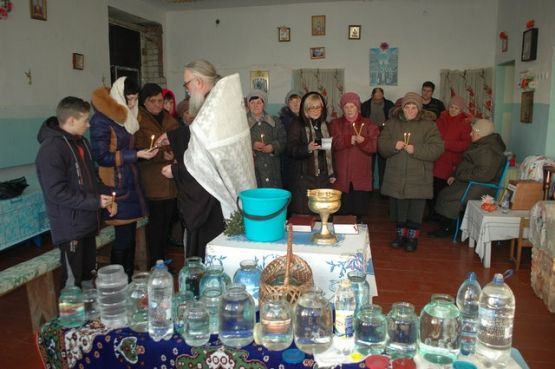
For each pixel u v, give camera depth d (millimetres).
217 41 7316
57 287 3133
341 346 1342
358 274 1582
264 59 7223
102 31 5703
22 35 4379
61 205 2236
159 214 3234
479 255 3746
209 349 1365
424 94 6113
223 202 2061
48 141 2209
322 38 7012
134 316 1541
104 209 2682
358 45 6945
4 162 4207
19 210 3666
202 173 1973
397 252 4105
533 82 4797
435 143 3777
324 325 1346
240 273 1592
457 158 4871
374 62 6941
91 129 2639
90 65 5465
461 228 4223
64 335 1496
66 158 2238
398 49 6855
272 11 7070
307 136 3451
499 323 1353
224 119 1938
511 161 4859
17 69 4328
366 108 6477
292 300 1430
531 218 3270
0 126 4145
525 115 5051
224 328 1383
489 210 3783
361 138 3621
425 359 1303
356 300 1491
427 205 5812
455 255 4012
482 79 6633
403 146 3754
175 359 1399
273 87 7258
